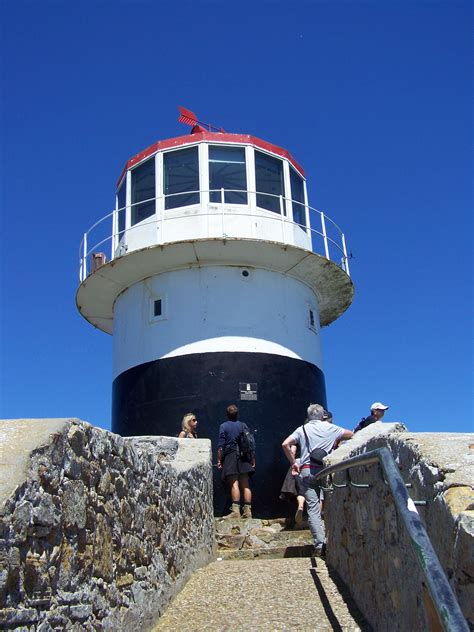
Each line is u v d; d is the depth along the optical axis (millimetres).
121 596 5004
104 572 4680
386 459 3641
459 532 3043
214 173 14164
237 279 13703
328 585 6527
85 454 4496
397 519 4348
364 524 5520
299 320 14227
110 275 14055
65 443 4160
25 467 3635
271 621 5629
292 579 6918
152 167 14633
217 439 12539
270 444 12711
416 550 2711
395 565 4434
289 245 13312
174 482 7199
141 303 14055
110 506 4953
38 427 4086
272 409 12984
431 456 3768
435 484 3525
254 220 13859
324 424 8484
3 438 3924
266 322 13609
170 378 13102
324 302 15938
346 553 6457
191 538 7816
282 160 15008
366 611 5414
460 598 3035
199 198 13961
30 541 3588
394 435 4570
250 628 5496
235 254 13492
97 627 4418
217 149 14336
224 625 5633
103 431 4918
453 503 3238
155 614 5797
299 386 13562
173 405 12906
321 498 9141
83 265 14648
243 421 12703
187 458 9359
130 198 14906
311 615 5691
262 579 7047
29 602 3508
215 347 13172
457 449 3848
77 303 15305
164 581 6270
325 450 8320
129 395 13602
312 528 8086
